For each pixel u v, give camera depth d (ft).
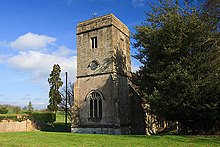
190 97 59.77
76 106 94.22
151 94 67.10
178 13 68.69
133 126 93.71
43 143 55.62
